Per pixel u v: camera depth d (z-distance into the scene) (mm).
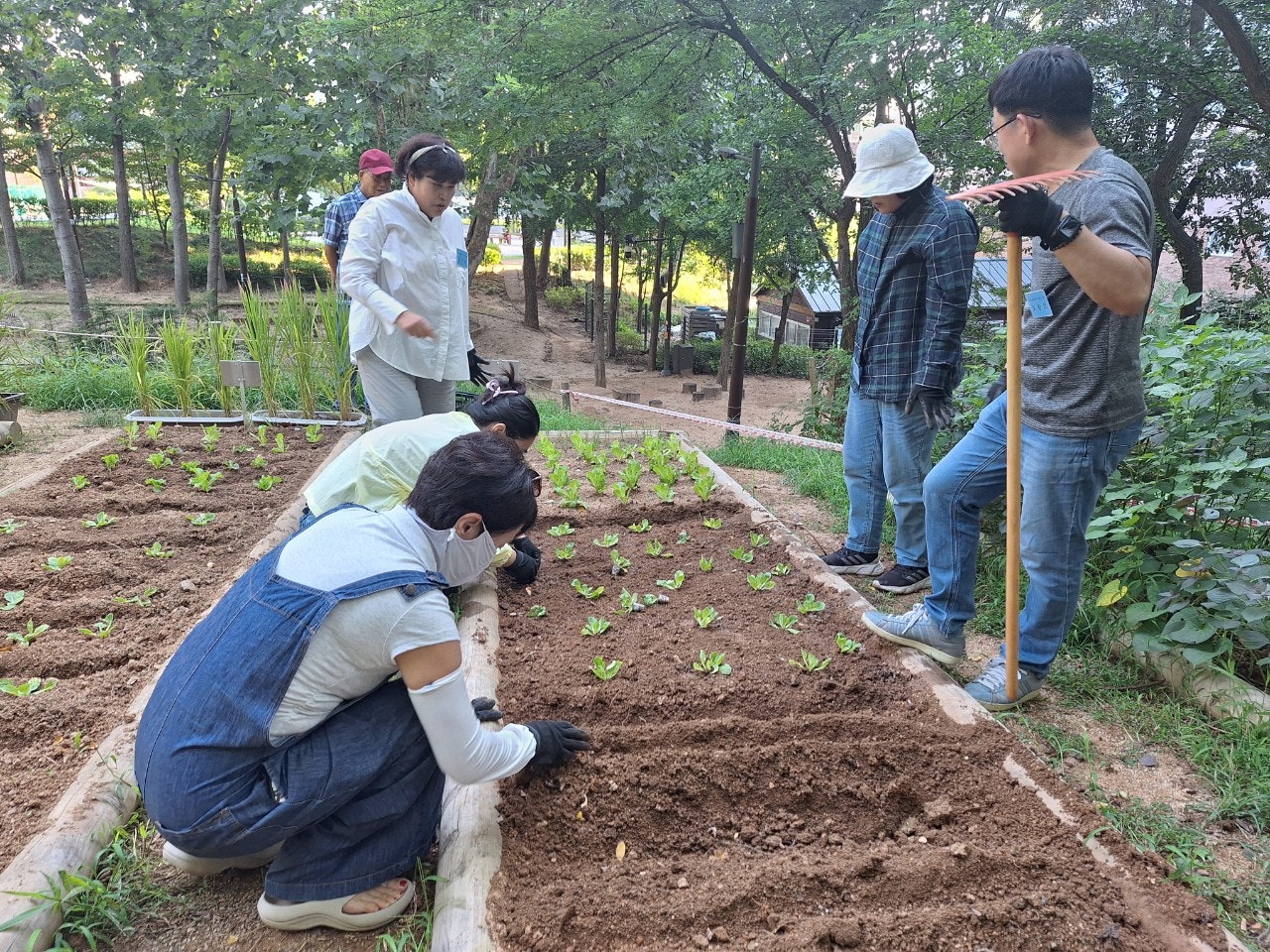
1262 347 3520
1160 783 2662
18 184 40500
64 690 2852
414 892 2061
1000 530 4254
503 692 2891
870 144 3518
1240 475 3461
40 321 19453
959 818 2359
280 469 5512
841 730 2695
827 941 1900
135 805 2326
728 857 2240
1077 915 1975
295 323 6652
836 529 5074
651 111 11672
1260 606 2955
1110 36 9539
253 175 12578
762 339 30688
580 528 4695
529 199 14883
